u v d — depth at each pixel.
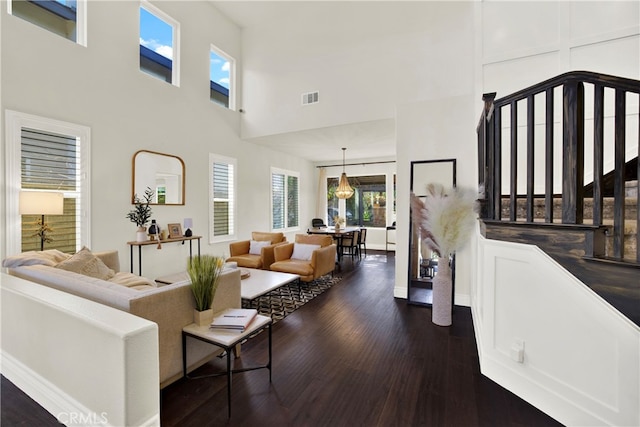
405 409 1.83
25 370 1.87
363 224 9.09
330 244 5.10
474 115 3.61
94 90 3.83
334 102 5.24
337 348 2.62
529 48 3.25
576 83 1.56
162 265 4.75
